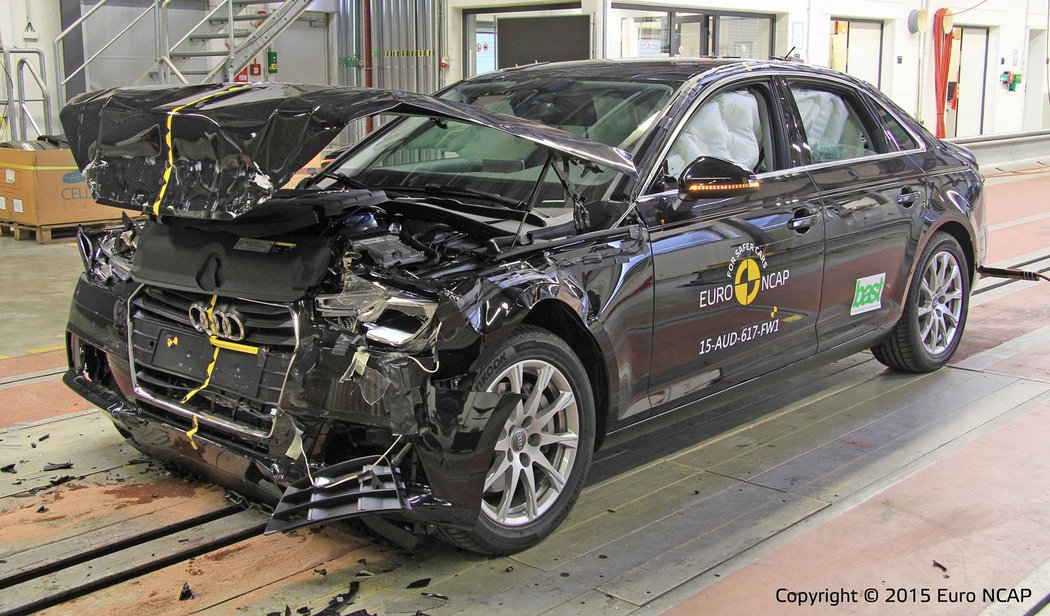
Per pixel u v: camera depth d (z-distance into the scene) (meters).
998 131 23.08
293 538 3.66
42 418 4.89
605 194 3.85
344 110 3.04
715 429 4.92
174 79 12.77
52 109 12.41
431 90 13.92
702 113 4.30
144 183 3.35
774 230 4.36
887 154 5.30
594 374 3.77
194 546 3.55
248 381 3.30
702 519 3.86
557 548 3.61
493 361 3.29
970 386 5.55
